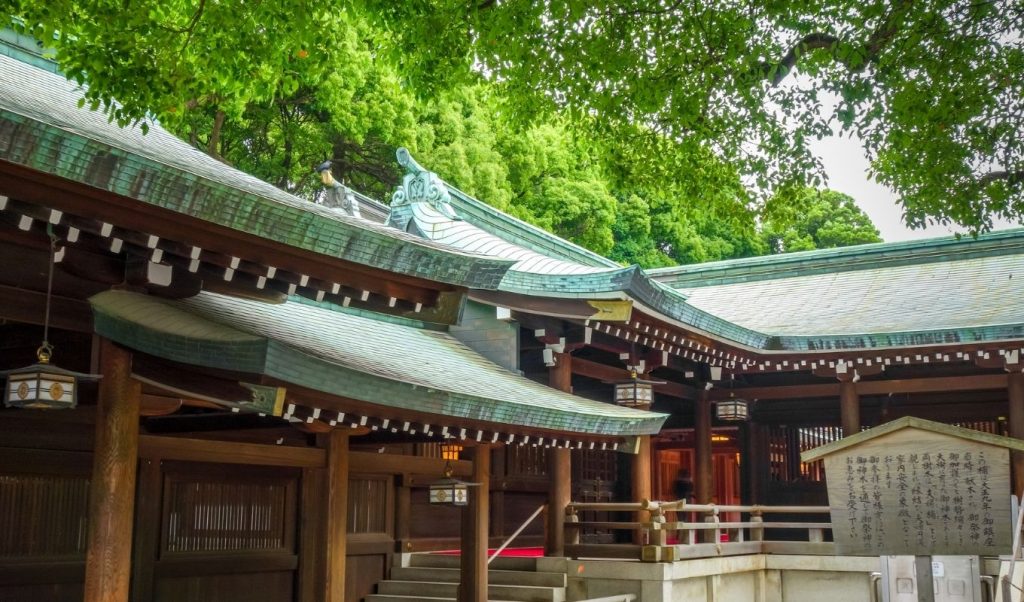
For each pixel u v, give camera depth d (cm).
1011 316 1773
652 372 2009
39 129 641
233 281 877
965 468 1277
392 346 1278
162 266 806
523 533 1869
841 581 1603
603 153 1291
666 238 3816
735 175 1287
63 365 877
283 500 1284
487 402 1044
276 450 1094
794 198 1278
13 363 902
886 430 1314
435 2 1070
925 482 1297
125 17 875
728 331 1664
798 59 1139
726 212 1320
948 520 1284
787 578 1655
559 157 3225
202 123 2577
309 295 950
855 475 1334
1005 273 2091
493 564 1516
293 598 1282
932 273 2202
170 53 926
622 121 1237
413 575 1490
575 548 1451
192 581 1149
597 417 1231
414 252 930
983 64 1156
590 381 1975
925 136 1209
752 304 2244
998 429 1953
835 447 1342
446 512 1684
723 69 1145
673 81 1140
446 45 1089
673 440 2572
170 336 733
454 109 2909
